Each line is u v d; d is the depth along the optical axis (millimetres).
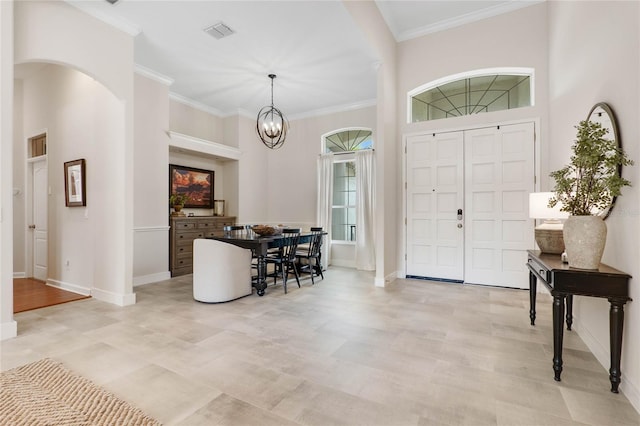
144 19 3545
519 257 4223
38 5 2891
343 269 6078
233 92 5750
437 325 2957
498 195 4340
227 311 3396
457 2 4199
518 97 4344
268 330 2836
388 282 4652
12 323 2662
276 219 7230
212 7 3355
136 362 2215
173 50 4238
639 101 1771
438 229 4738
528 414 1648
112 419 1582
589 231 1957
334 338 2656
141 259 4695
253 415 1634
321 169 6609
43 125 4730
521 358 2287
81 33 3199
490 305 3568
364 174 6129
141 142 4695
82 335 2707
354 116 6395
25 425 1529
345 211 6559
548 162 4004
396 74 5020
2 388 1853
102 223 3824
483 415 1641
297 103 6359
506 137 4285
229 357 2301
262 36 3904
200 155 6020
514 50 4211
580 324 2682
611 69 2156
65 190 4270
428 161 4797
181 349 2432
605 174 2020
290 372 2082
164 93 5047
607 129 2174
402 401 1762
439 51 4691
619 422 1585
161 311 3389
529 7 4137
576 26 2924
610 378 1854
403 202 4973
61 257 4395
